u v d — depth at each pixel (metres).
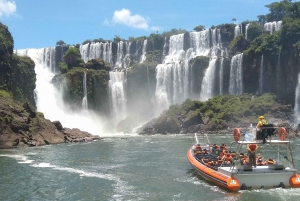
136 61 126.88
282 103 90.19
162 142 65.19
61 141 65.50
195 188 27.39
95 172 34.78
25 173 34.34
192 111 90.81
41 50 123.94
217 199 24.14
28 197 25.89
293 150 47.97
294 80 90.94
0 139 56.00
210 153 35.16
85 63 118.00
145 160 42.28
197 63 107.81
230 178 25.23
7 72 78.56
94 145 60.72
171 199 24.66
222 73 105.56
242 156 27.78
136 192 26.80
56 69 123.69
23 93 90.44
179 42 124.19
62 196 26.05
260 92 99.31
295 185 25.41
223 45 119.44
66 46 125.44
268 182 25.50
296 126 81.31
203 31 121.88
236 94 101.12
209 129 83.56
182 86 109.75
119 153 49.19
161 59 124.94
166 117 90.31
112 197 25.56
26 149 54.66
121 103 112.00
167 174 33.34
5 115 59.88
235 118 84.88
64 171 35.31
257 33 115.69
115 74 113.00
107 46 129.12
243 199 23.53
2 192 27.27
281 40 94.69
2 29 80.31
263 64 98.75
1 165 38.91
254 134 26.80
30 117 65.50
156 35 131.38
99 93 110.00
